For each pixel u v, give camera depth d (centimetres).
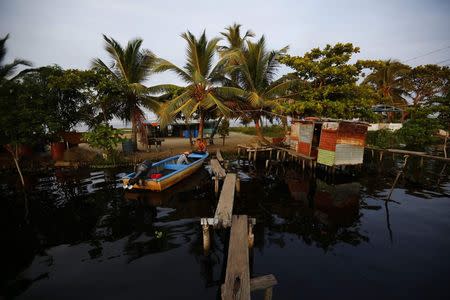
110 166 1464
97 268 534
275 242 657
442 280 502
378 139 2089
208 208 873
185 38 1711
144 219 784
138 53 1773
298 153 1541
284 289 476
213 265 551
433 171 1421
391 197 1010
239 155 1872
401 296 459
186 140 2719
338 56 1573
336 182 1241
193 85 1781
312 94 1666
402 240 661
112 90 1502
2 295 456
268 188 1146
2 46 1678
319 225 758
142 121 1861
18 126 1054
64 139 1612
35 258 575
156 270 529
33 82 1378
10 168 1392
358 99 1662
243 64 1819
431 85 3114
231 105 1947
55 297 450
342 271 531
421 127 1947
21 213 837
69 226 740
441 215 823
